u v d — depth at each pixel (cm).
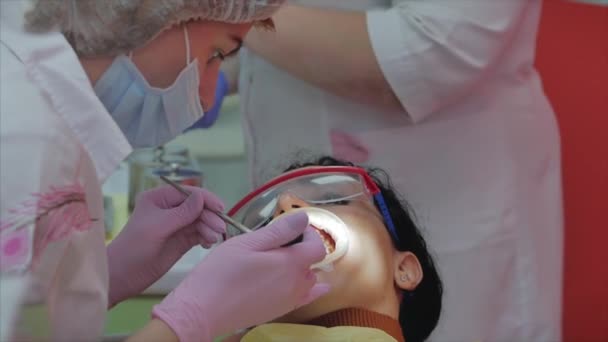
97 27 88
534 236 176
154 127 103
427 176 173
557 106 196
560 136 194
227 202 198
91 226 84
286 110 178
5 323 73
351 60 157
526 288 176
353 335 109
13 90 80
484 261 173
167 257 118
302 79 165
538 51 199
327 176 123
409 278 127
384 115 172
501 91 172
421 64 155
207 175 212
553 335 179
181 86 97
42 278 77
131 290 116
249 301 89
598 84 197
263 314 91
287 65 163
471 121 171
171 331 82
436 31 153
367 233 121
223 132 228
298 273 93
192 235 119
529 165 177
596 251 196
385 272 121
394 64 155
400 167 173
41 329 76
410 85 157
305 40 158
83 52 90
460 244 173
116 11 87
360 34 156
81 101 83
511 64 171
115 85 94
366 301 118
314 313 117
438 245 173
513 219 172
